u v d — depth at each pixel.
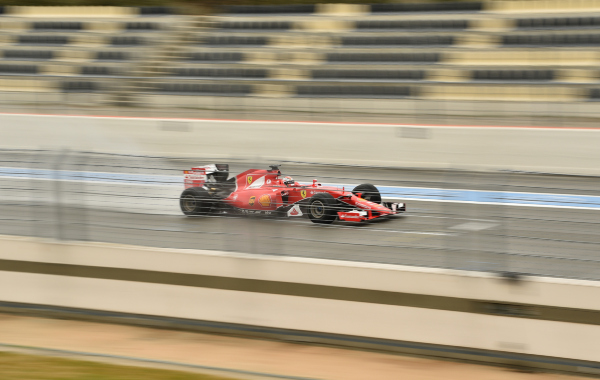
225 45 26.31
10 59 27.22
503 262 5.58
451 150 14.28
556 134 13.35
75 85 22.80
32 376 5.29
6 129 18.38
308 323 6.14
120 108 19.52
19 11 31.75
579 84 18.41
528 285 5.32
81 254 6.96
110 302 6.90
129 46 26.92
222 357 5.95
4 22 30.27
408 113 17.11
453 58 22.64
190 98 19.48
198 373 5.46
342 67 22.92
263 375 5.46
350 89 20.11
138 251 6.73
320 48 24.84
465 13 26.03
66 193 7.29
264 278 6.27
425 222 8.67
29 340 6.46
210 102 19.36
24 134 18.23
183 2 30.78
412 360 5.75
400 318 5.80
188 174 7.58
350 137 15.16
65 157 7.14
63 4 32.03
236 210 6.98
